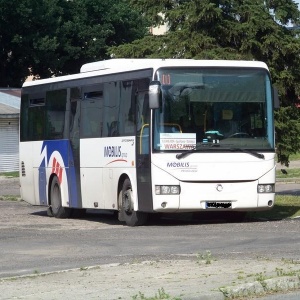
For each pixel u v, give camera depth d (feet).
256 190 67.67
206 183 66.69
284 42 81.61
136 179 68.39
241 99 68.18
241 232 61.31
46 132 83.46
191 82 67.21
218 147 67.05
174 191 66.08
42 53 211.41
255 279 37.96
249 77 68.59
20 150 89.30
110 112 72.33
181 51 84.38
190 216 77.15
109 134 72.28
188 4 84.12
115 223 74.49
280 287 37.76
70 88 79.15
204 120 67.15
